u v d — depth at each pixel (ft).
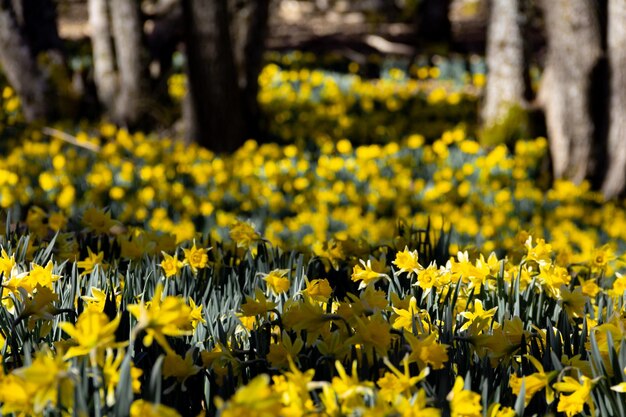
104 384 6.54
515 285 10.97
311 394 7.68
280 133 48.93
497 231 32.35
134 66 48.91
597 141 41.60
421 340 7.97
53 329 9.23
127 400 6.34
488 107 44.91
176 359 7.79
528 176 41.81
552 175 42.22
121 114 49.21
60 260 12.68
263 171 38.99
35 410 6.06
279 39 88.69
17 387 6.10
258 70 47.83
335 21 98.53
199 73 45.34
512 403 8.17
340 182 36.32
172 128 49.39
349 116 54.95
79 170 35.24
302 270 11.77
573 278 13.11
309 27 94.48
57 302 9.93
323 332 8.46
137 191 33.88
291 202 34.76
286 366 8.20
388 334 7.83
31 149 37.50
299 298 10.40
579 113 41.45
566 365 8.36
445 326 9.00
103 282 11.02
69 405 6.20
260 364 8.52
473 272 10.75
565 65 41.86
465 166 39.91
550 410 7.90
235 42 47.34
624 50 40.83
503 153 40.22
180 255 13.53
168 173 37.09
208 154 40.09
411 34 89.76
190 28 44.98
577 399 7.45
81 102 48.98
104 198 32.19
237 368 8.24
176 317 6.55
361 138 49.67
